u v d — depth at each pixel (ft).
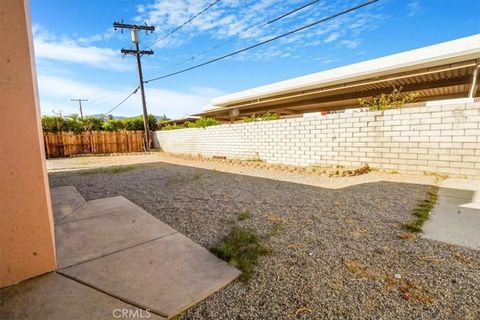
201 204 12.98
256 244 8.12
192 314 5.07
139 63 57.21
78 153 55.01
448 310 5.00
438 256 7.03
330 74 33.65
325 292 5.67
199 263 6.97
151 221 10.43
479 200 11.77
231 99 48.96
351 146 21.26
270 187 16.76
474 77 24.52
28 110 5.88
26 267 6.06
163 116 111.04
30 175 6.00
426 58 25.16
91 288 5.77
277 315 5.01
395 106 20.10
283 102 46.50
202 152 41.91
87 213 11.51
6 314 4.87
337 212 11.14
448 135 16.44
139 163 34.55
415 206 11.48
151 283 6.00
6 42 5.51
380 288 5.76
